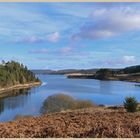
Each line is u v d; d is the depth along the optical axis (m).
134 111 27.88
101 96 81.94
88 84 156.00
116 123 18.91
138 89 114.38
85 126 18.77
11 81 149.50
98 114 26.27
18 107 60.84
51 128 17.36
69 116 25.58
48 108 45.31
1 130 17.80
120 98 76.12
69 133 16.00
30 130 17.53
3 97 91.12
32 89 128.25
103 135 15.05
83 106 43.25
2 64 175.00
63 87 128.62
